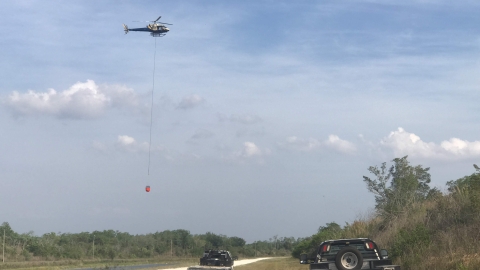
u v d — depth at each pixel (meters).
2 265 65.25
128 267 65.69
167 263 85.25
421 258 17.81
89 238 106.06
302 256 16.11
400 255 19.28
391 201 27.61
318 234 45.31
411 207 25.08
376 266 13.84
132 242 114.94
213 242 133.62
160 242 119.88
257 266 49.62
